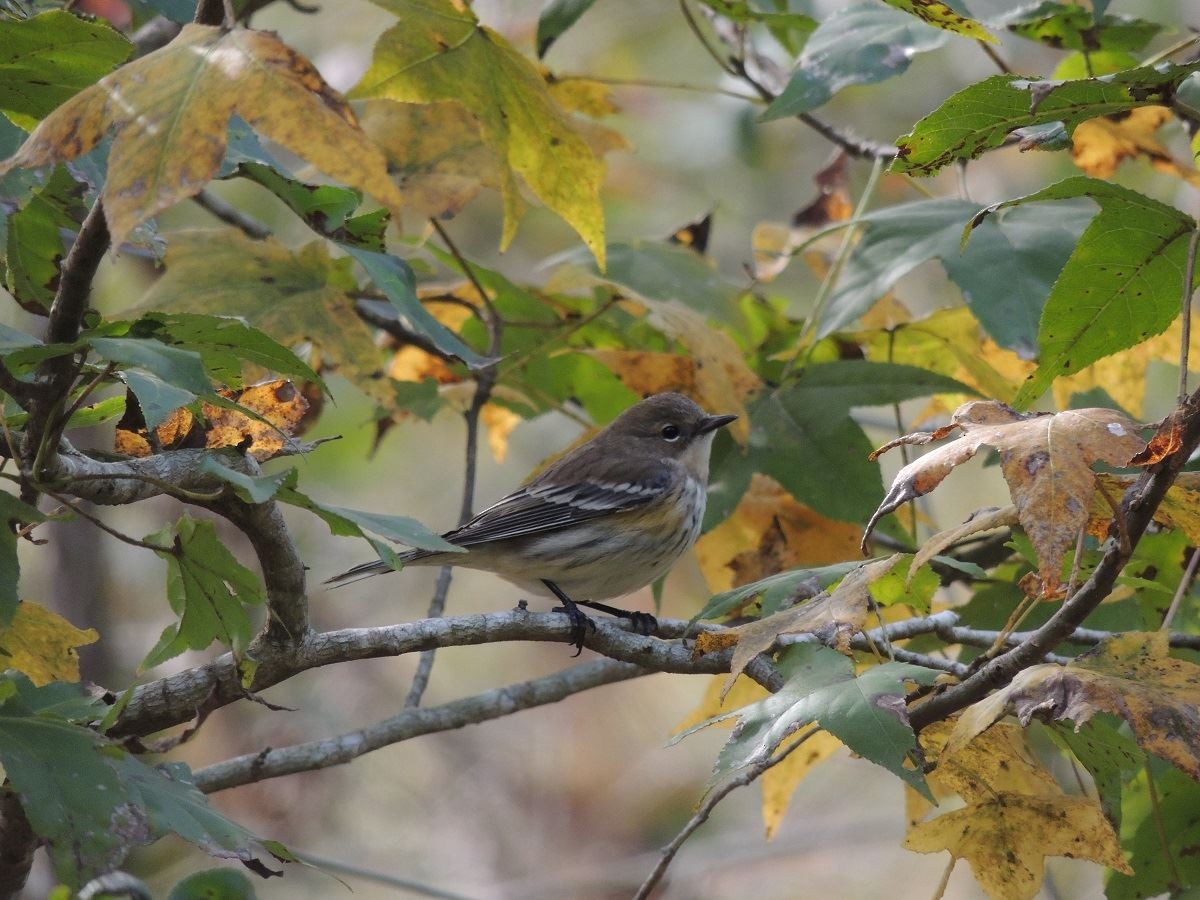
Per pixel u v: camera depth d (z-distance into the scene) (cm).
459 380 1405
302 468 1977
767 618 697
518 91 886
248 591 663
